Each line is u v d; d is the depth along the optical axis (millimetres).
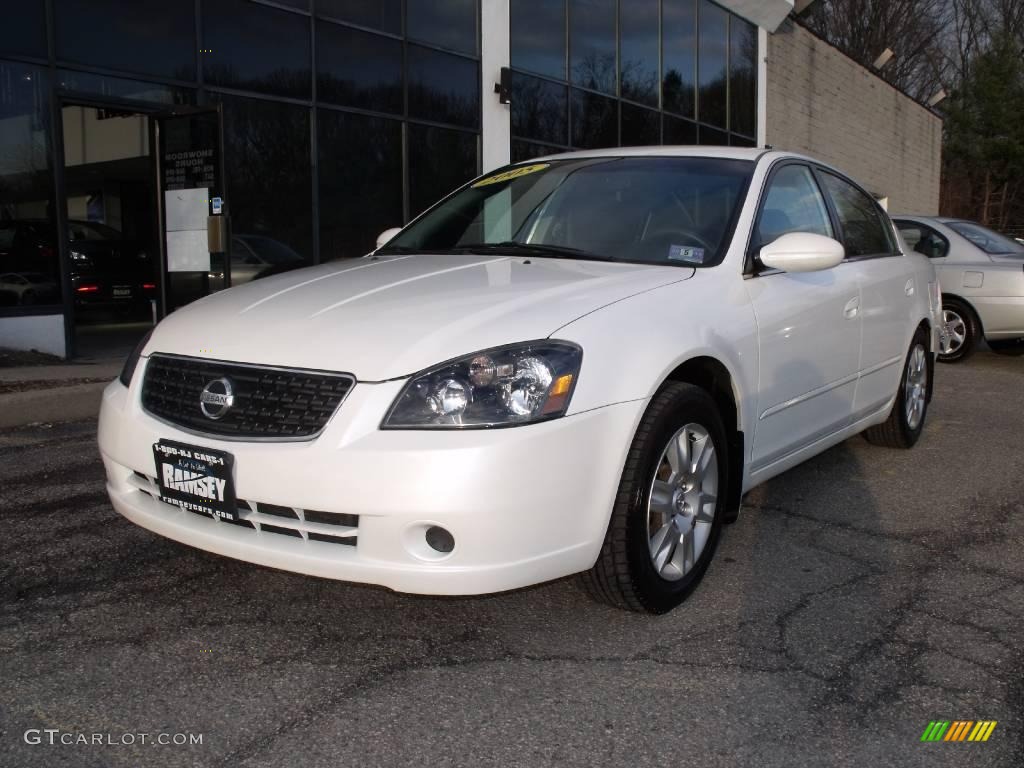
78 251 9297
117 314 9844
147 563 3506
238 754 2293
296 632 2955
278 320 2971
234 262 9734
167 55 9055
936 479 4840
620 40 15664
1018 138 41500
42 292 8336
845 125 25219
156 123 9039
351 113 10883
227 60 9555
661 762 2273
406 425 2555
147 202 9633
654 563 2998
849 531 3992
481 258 3691
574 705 2529
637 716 2477
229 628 2977
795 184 4270
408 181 11688
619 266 3445
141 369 3115
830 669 2744
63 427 5828
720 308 3309
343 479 2537
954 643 2924
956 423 6344
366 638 2920
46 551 3619
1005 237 10312
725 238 3617
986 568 3574
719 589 3336
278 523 2664
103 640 2885
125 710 2488
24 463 4922
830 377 4141
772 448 3729
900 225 10156
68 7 8305
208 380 2863
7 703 2516
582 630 2986
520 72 13406
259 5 9805
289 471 2594
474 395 2570
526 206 4121
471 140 12633
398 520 2514
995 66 42312
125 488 3096
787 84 21719
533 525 2582
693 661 2783
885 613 3143
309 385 2686
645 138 16562
